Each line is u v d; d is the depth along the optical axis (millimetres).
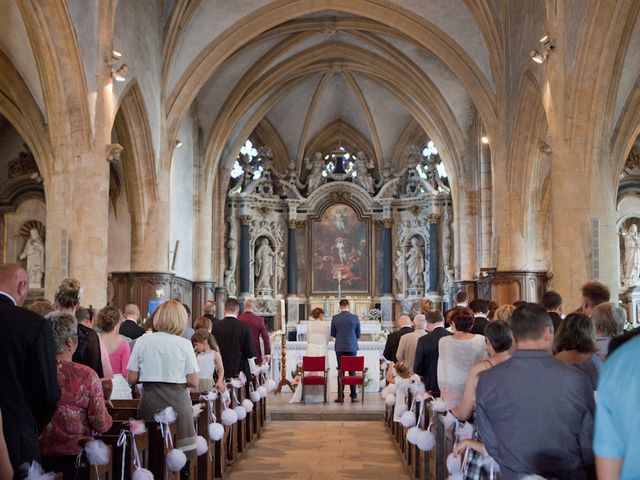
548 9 16953
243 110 29344
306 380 17391
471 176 29266
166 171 23109
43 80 16172
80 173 16656
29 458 4832
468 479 5699
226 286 32625
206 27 23516
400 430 11812
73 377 5875
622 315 6395
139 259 22500
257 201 33875
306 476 10445
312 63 30812
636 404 3010
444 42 23469
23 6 15023
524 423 4293
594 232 16297
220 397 9961
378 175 35344
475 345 7539
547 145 16734
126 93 19500
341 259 34719
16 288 5133
